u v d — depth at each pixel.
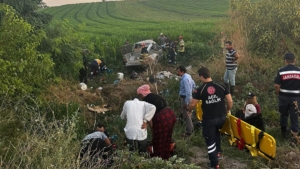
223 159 6.78
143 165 5.68
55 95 9.55
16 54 8.56
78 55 12.41
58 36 11.99
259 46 14.02
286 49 13.78
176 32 23.66
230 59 10.48
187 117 7.95
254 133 6.49
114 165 5.69
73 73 12.47
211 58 14.80
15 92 8.36
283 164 6.08
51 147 5.17
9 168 4.87
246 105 7.42
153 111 6.43
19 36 8.77
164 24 34.84
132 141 6.38
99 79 14.43
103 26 41.44
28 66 8.60
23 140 5.87
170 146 6.85
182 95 8.23
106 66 17.33
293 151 6.39
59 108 8.98
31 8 12.17
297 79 7.03
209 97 6.17
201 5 65.44
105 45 19.39
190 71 12.94
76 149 5.81
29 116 7.17
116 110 10.34
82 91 10.84
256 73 12.05
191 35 22.61
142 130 6.40
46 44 11.36
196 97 6.26
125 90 11.60
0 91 7.49
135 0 79.19
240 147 6.97
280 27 14.38
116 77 14.70
